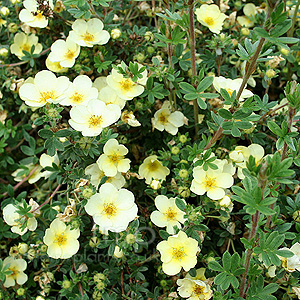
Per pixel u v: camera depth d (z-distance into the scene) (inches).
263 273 12.9
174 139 14.3
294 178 14.2
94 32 14.2
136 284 13.1
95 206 12.4
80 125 12.8
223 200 12.6
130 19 17.2
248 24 17.3
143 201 15.0
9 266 14.0
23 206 14.0
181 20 12.2
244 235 14.0
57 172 14.5
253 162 9.1
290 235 11.9
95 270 14.1
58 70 14.6
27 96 13.4
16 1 15.6
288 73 16.5
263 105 13.5
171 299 12.9
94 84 14.6
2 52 16.0
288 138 10.6
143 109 14.4
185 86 12.6
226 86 13.8
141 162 15.4
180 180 13.3
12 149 17.1
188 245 11.9
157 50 15.6
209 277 13.0
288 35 16.3
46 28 16.2
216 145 14.5
